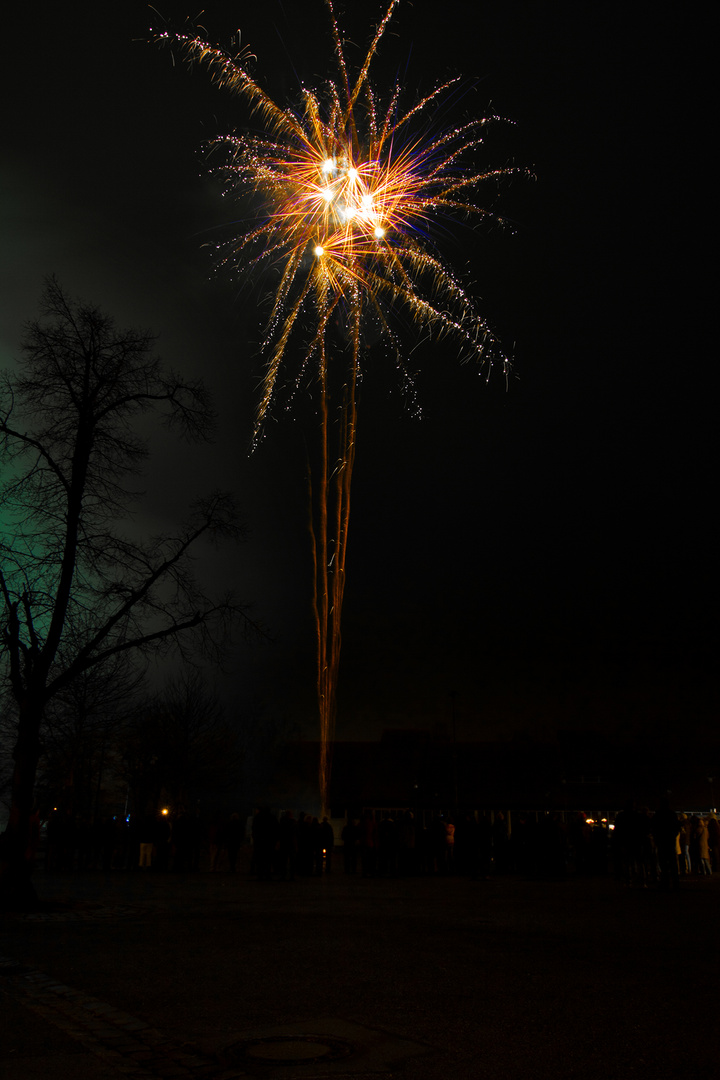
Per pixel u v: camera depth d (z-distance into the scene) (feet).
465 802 179.73
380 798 183.73
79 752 103.60
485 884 66.59
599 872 81.20
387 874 79.05
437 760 189.88
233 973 26.43
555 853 76.59
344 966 27.61
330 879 72.64
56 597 52.24
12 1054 17.30
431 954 30.09
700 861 75.66
